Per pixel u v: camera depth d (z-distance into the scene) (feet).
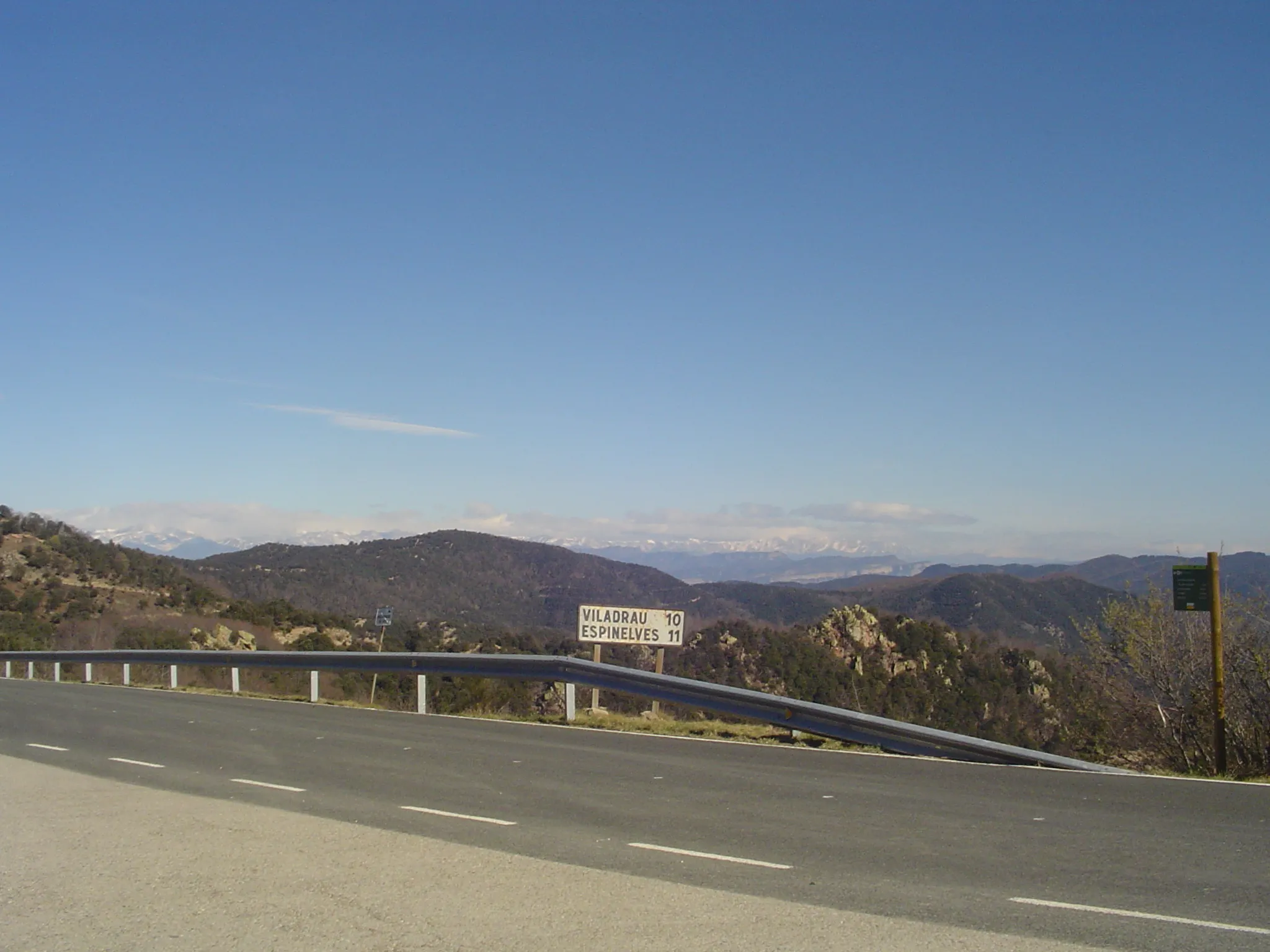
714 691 49.21
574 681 55.11
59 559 173.58
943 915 19.60
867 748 45.50
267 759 40.42
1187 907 20.31
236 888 21.16
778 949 17.51
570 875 22.25
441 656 61.16
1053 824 28.53
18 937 18.21
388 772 37.11
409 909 19.69
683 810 30.19
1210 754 44.88
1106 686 52.24
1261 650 45.39
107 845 24.88
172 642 124.06
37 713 59.36
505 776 36.37
